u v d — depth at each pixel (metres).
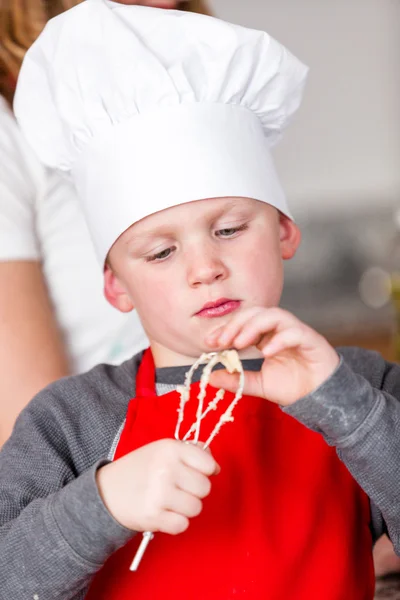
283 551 0.89
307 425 0.85
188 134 0.96
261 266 0.94
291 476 0.93
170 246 0.95
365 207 3.86
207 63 0.97
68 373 1.23
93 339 1.29
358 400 0.83
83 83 0.97
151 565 0.89
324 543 0.91
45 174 1.25
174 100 0.97
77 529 0.80
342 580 0.90
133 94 0.96
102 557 0.81
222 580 0.88
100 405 0.98
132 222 0.95
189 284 0.92
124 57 0.96
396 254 2.46
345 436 0.83
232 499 0.91
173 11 1.00
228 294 0.91
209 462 0.79
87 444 0.95
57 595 0.82
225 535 0.90
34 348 1.18
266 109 1.05
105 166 0.98
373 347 3.46
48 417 0.97
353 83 3.84
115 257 0.99
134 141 0.96
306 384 0.83
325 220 3.86
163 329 0.95
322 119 3.85
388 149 3.88
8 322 1.18
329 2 3.79
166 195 0.94
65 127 1.02
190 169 0.94
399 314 1.86
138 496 0.78
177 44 0.98
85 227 1.29
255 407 0.96
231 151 0.97
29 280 1.21
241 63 0.99
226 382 0.85
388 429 0.83
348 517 0.93
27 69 1.03
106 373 1.04
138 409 0.96
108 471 0.82
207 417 0.95
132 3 1.25
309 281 3.83
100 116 0.98
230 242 0.94
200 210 0.94
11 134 1.25
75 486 0.82
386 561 1.17
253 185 0.96
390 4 3.80
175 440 0.81
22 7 1.30
